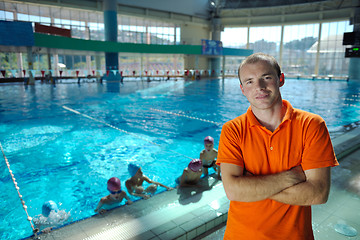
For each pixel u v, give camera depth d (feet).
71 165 14.26
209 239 7.14
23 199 10.84
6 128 21.72
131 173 10.94
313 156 2.76
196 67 84.17
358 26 67.62
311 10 81.66
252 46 98.58
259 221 3.08
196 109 31.48
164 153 16.20
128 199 9.78
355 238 6.83
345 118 25.62
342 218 7.68
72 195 11.23
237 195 2.92
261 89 2.80
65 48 58.34
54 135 19.80
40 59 88.79
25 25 51.19
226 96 43.57
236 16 90.58
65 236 7.07
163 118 26.37
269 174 2.86
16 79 69.97
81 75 93.04
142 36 91.09
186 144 18.04
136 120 25.38
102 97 41.57
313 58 94.84
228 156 3.08
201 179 10.87
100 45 64.54
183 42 86.63
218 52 80.48
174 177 12.87
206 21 92.32
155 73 105.40
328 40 93.20
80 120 25.14
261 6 83.25
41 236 7.20
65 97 41.16
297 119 2.91
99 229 7.30
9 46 53.67
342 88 55.77
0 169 13.67
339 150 12.92
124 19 96.48
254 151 2.98
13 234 8.45
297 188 2.72
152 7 79.00
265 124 3.03
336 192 9.23
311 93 46.68
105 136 19.69
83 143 17.93
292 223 3.01
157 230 7.09
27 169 13.71
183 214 7.89
